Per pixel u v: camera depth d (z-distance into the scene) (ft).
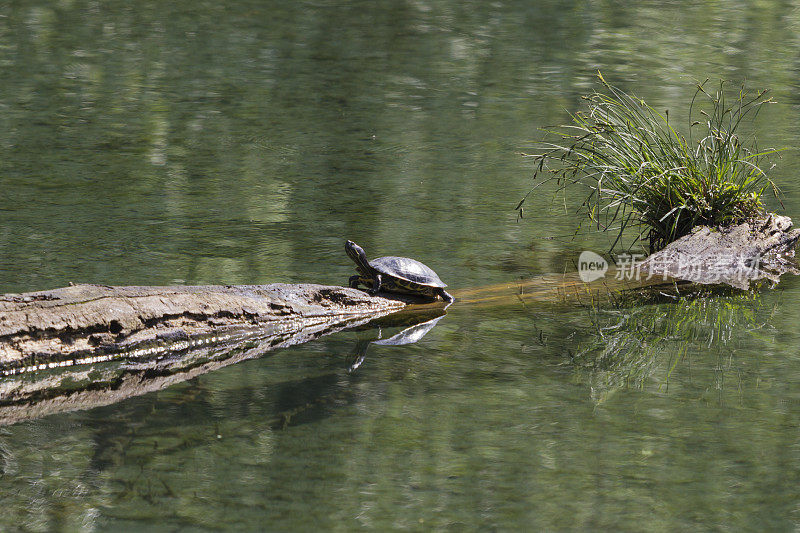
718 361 28.02
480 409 24.52
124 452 22.20
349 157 57.36
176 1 115.34
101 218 43.65
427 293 34.40
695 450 22.11
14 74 80.07
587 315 32.89
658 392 25.59
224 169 54.19
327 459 21.75
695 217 39.96
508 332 31.04
